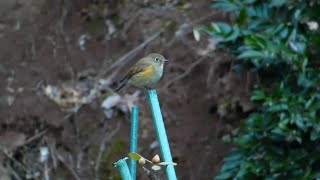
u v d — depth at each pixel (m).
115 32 8.48
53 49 8.58
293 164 6.01
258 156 6.22
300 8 6.11
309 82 5.87
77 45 8.57
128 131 7.90
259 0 6.29
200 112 7.68
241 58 6.07
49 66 8.46
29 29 8.69
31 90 8.33
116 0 8.65
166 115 7.75
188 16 8.14
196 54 7.84
